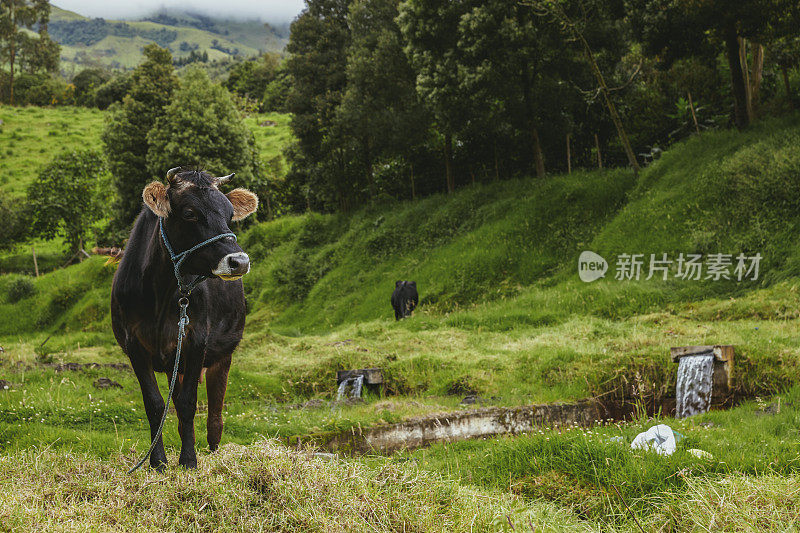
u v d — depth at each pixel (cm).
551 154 2858
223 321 545
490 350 1346
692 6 1978
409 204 2975
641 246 1875
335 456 547
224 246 418
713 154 2033
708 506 421
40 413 736
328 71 3078
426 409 897
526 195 2458
